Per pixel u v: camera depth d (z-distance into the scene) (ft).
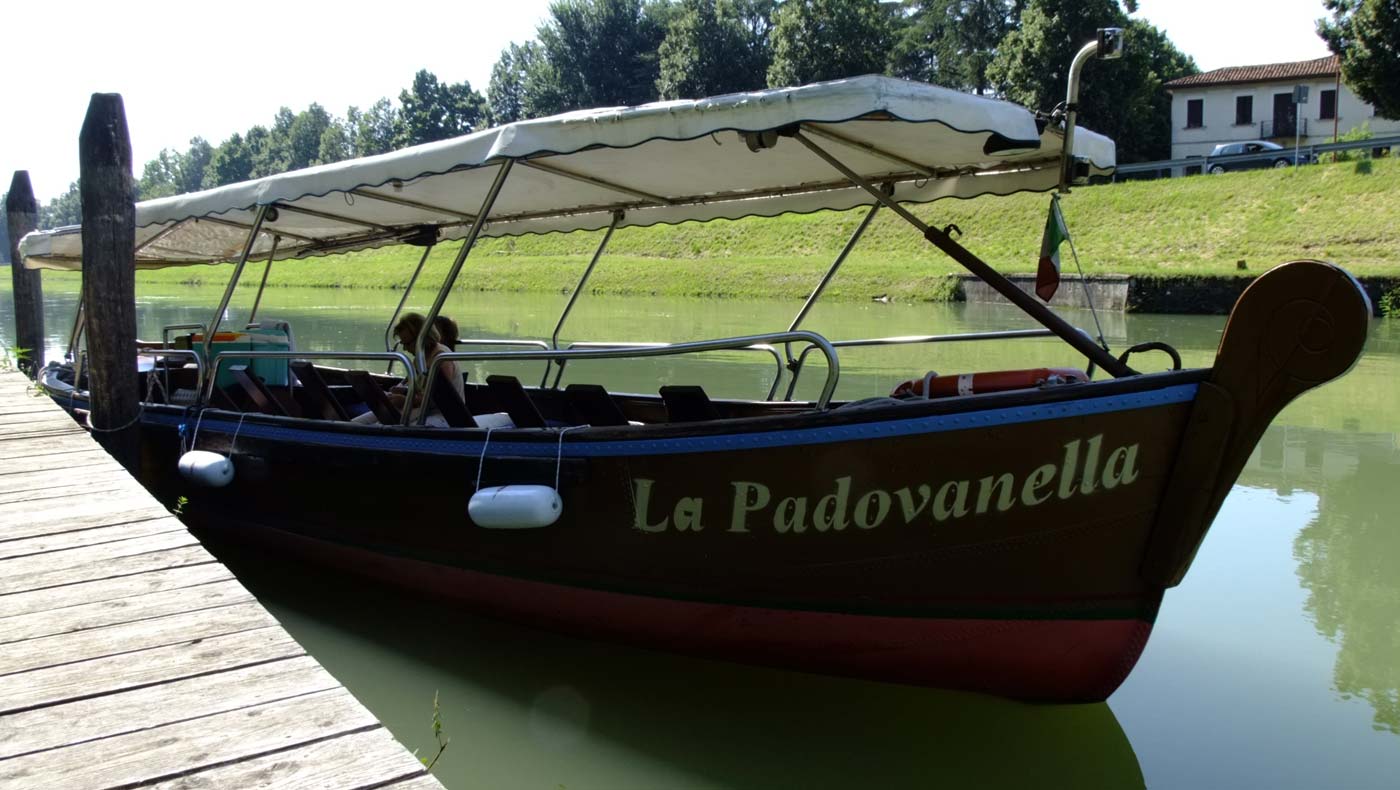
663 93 204.74
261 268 138.82
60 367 32.86
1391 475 27.73
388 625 18.86
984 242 95.86
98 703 8.91
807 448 14.51
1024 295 16.63
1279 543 22.38
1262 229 82.23
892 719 15.30
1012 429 13.65
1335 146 92.79
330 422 19.56
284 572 21.91
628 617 16.79
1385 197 79.15
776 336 15.07
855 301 85.87
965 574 14.53
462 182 21.58
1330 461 29.35
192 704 8.90
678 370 45.62
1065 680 14.94
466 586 18.42
